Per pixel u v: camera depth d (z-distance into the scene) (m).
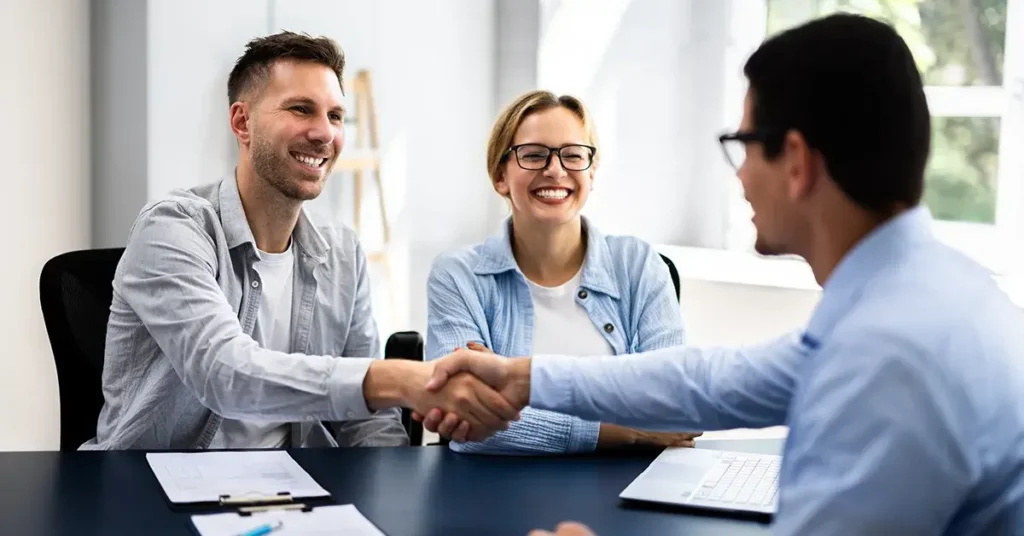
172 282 1.89
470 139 4.29
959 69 3.40
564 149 2.15
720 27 3.90
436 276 2.17
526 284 2.15
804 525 0.99
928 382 0.96
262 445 2.08
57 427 3.43
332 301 2.20
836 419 0.99
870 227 1.10
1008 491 1.00
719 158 3.94
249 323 2.06
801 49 1.10
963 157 3.39
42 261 3.34
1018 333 1.05
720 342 3.48
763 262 3.57
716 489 1.55
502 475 1.65
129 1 3.31
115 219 3.42
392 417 2.18
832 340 1.03
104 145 3.43
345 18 3.77
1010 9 3.24
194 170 3.45
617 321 2.18
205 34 3.43
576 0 3.87
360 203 3.92
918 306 1.01
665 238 4.02
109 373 2.01
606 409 1.57
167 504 1.46
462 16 4.17
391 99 3.95
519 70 4.21
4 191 3.23
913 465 0.95
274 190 2.07
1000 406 1.00
